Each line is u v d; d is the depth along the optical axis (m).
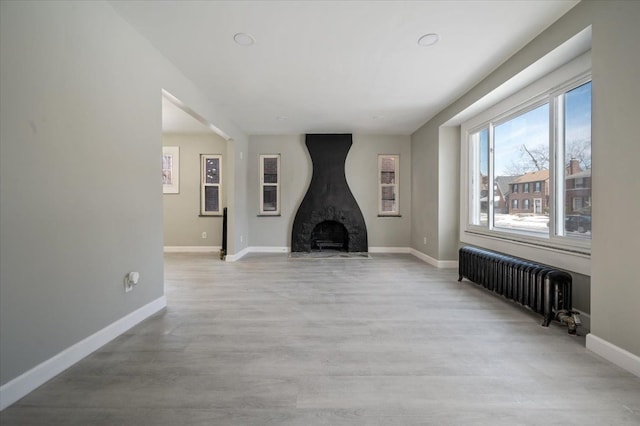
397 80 3.59
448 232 5.01
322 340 2.22
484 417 1.40
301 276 4.34
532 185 3.28
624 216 1.80
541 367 1.84
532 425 1.35
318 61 3.11
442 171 4.99
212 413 1.43
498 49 2.86
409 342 2.19
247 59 3.06
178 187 6.63
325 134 6.45
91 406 1.47
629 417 1.40
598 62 1.96
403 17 2.38
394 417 1.40
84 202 1.99
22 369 1.56
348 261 5.55
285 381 1.69
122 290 2.38
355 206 6.49
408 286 3.79
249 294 3.43
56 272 1.77
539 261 2.98
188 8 2.26
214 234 6.66
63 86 1.82
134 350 2.06
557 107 2.84
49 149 1.73
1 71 1.46
